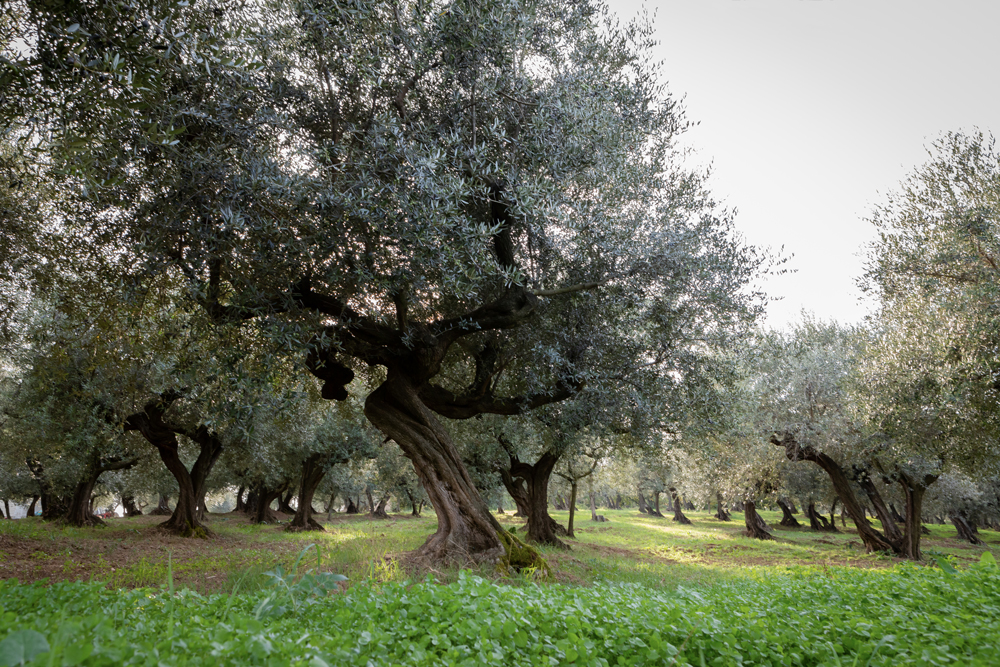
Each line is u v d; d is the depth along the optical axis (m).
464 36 9.50
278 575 5.17
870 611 5.94
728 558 23.80
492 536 11.51
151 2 6.29
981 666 3.72
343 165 8.70
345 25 8.84
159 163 8.18
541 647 4.23
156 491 39.41
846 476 27.92
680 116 12.88
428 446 11.86
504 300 11.35
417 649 3.90
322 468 32.94
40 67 6.14
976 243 13.44
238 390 9.08
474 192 10.09
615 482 46.00
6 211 10.40
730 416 15.41
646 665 4.14
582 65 11.38
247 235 8.49
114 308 9.94
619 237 11.79
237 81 8.27
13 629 3.66
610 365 13.20
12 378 21.98
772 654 4.38
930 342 14.12
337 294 10.35
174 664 2.91
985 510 36.75
